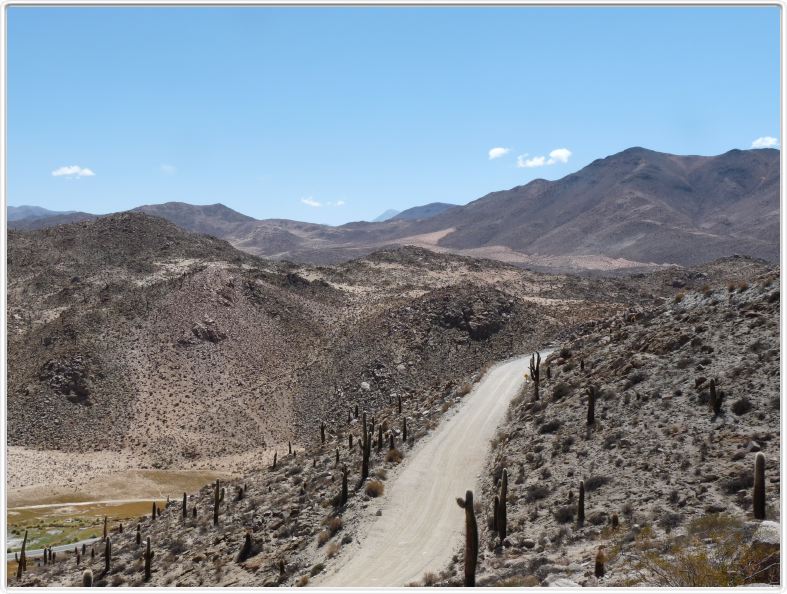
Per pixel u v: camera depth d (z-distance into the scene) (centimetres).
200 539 3781
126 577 3494
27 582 3991
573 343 5003
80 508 6662
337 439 5428
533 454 3206
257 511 3866
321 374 9662
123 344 10044
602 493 2572
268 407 9100
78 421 8575
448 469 3822
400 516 3241
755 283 3819
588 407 3238
